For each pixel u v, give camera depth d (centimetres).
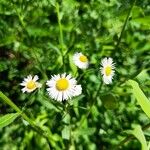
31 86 10
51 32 13
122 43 12
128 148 10
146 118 11
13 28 13
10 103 8
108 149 11
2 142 11
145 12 14
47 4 14
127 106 11
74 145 11
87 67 11
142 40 13
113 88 11
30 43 12
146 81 11
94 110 11
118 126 11
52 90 10
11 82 12
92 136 11
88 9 14
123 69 12
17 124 11
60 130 11
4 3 13
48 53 12
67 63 12
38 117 11
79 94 10
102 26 13
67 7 14
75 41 13
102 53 12
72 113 11
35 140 11
